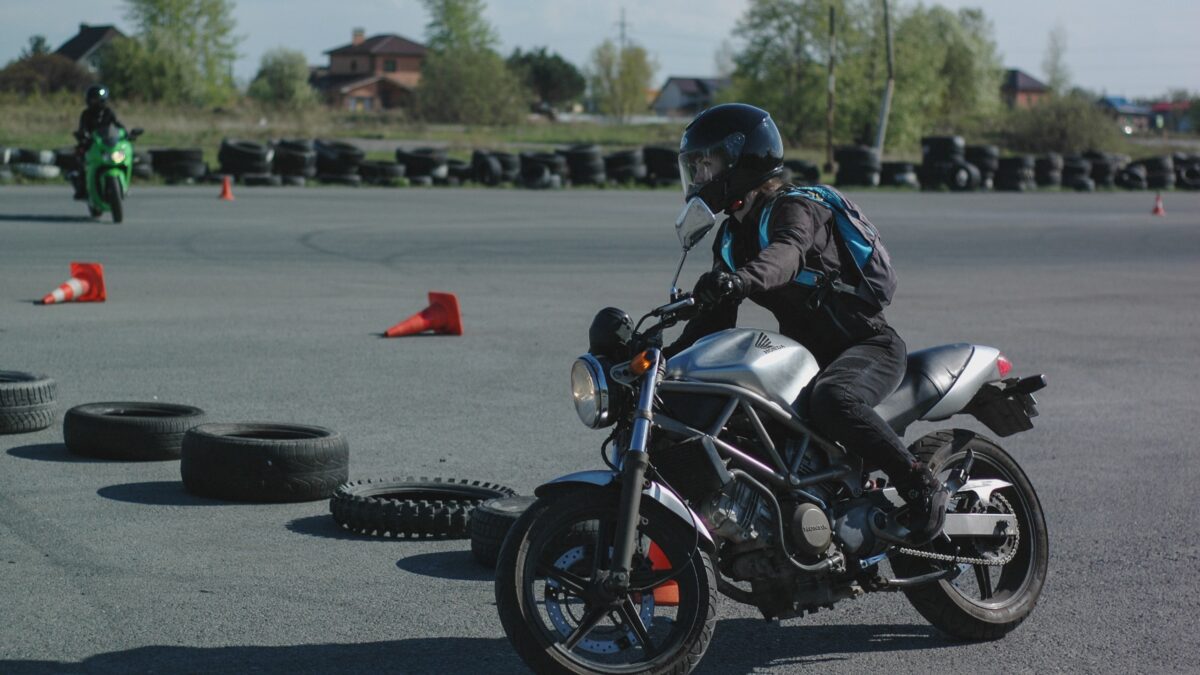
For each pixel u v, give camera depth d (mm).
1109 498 8344
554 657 4781
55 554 6637
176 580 6293
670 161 49875
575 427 10156
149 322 14969
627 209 37219
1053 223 36562
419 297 17938
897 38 98375
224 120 83125
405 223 30250
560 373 12500
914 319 16859
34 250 21828
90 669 5105
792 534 5074
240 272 20109
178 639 5488
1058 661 5578
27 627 5559
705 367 4926
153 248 22938
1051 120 93312
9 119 66000
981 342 15055
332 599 6098
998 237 31297
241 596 6090
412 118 116938
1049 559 7031
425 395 11281
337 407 10641
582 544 5008
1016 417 5977
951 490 5699
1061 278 22609
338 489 7422
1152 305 19062
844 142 99812
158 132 68938
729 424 5070
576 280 20406
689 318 4984
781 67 99438
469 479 8422
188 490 7984
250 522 7398
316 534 7211
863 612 6266
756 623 6059
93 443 8773
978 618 5766
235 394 11023
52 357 12508
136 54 115250
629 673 4848
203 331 14438
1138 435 10336
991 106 138125
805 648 5723
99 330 14266
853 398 5098
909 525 5383
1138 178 61500
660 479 4898
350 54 199625
